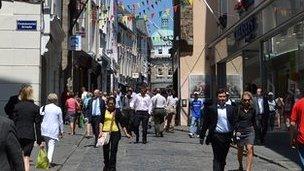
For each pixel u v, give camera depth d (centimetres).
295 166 1407
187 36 3544
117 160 1552
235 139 1271
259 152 1703
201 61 3550
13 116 1164
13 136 473
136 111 2128
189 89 3531
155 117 2512
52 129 1352
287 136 1998
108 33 5659
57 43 2767
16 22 1920
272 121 2170
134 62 8331
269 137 2173
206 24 3553
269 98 2183
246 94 1266
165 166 1431
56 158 1541
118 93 2375
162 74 10819
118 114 1297
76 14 3522
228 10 2991
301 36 1864
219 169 1140
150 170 1355
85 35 4222
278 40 2148
